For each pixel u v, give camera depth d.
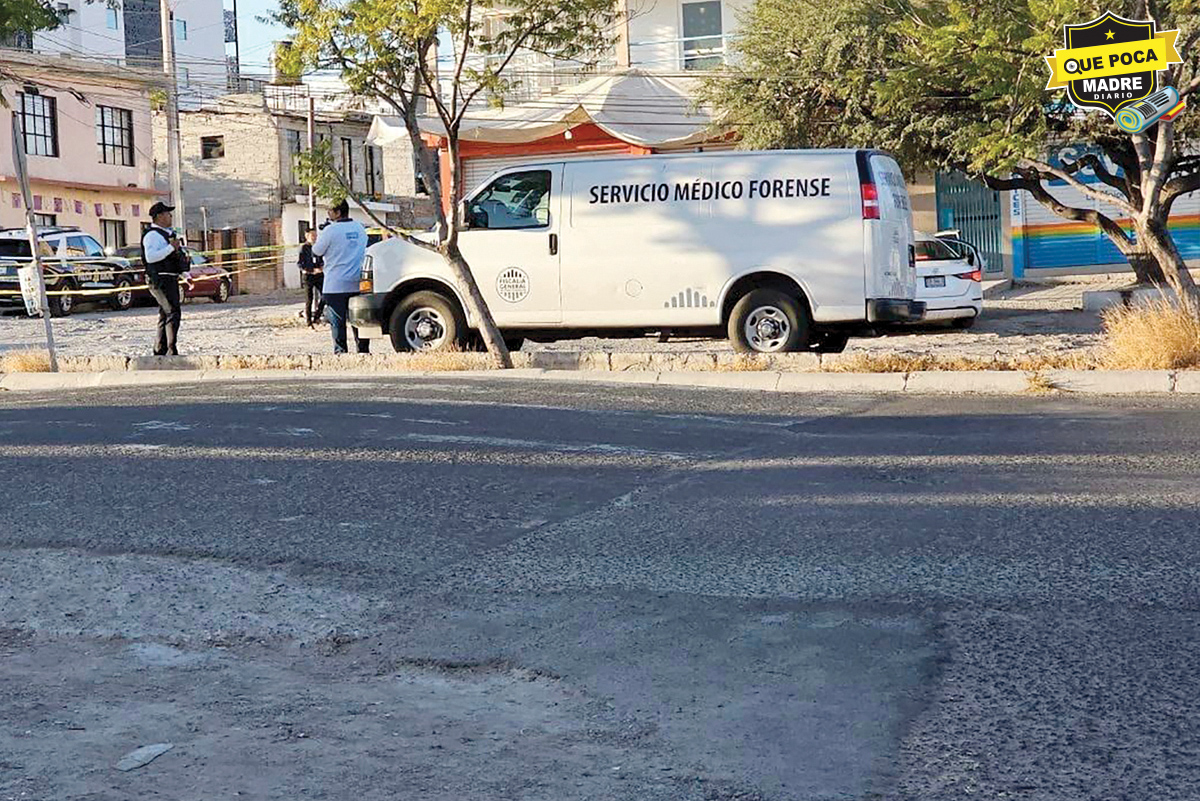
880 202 15.19
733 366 14.50
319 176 15.93
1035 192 24.47
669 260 15.52
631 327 15.77
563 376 14.36
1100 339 16.75
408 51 15.30
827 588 5.77
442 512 7.37
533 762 4.11
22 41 46.94
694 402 11.92
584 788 3.89
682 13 37.12
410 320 16.42
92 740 4.40
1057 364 13.62
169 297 17.09
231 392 12.92
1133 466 8.30
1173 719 4.21
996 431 9.98
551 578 6.10
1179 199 31.59
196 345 22.22
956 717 4.29
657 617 5.50
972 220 32.47
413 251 16.36
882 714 4.35
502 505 7.54
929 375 13.13
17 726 4.54
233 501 7.68
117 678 5.05
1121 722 4.20
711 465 8.69
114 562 6.48
